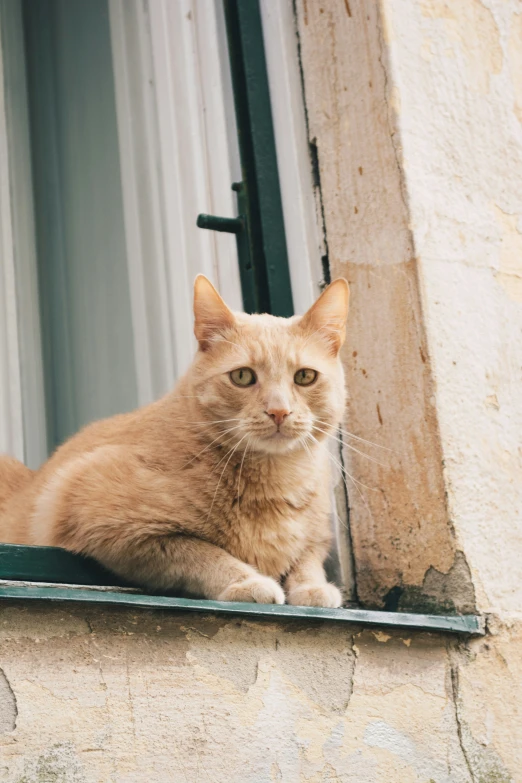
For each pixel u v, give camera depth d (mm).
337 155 1277
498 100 1290
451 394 1181
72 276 1498
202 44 1419
